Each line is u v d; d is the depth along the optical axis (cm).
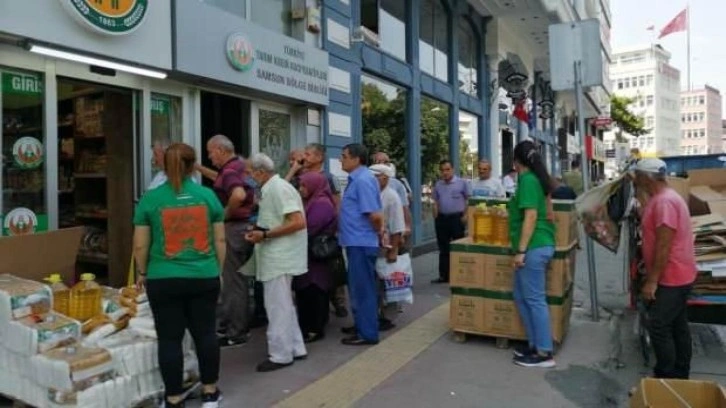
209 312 407
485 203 582
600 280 907
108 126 642
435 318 656
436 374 483
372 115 1023
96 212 674
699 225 527
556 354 533
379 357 522
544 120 2467
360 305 556
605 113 3900
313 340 569
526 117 1972
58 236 455
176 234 387
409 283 601
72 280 470
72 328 389
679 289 430
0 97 479
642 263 520
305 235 504
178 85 647
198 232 394
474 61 1565
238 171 552
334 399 430
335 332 604
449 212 848
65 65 528
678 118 11438
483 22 1592
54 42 482
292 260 491
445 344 562
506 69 1822
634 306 626
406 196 744
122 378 386
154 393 404
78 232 470
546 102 2369
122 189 636
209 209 400
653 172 433
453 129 1366
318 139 859
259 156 494
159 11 576
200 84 669
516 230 507
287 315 495
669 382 318
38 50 482
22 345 381
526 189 489
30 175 504
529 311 506
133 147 614
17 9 456
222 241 413
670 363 437
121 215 639
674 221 424
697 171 704
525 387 456
